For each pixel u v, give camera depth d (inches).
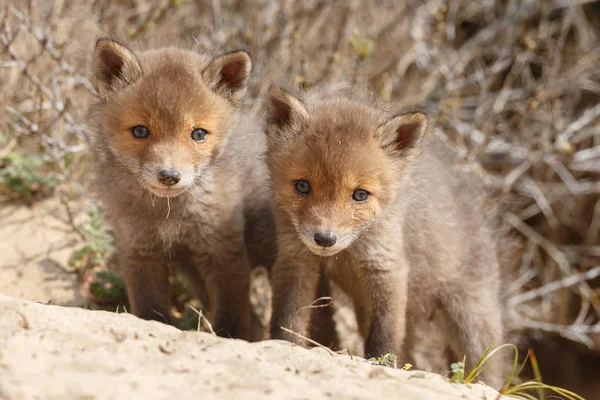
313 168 335.0
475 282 439.2
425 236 397.1
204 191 370.9
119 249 394.3
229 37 584.7
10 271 439.8
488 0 705.6
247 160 398.3
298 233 343.6
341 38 594.2
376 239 357.4
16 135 531.5
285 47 571.8
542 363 676.7
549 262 674.2
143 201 367.9
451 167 452.8
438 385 254.1
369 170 338.6
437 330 463.5
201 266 398.9
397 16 654.5
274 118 361.1
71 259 454.0
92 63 370.9
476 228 446.0
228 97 378.0
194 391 219.3
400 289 367.9
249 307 402.6
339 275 384.8
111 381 214.7
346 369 260.1
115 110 356.2
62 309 276.4
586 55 678.5
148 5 575.2
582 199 692.1
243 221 395.5
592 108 677.9
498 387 439.8
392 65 637.9
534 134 653.9
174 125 350.3
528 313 622.8
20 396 195.6
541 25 678.5
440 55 659.4
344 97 390.3
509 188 603.8
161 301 387.5
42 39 503.2
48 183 495.2
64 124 529.7
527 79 664.4
